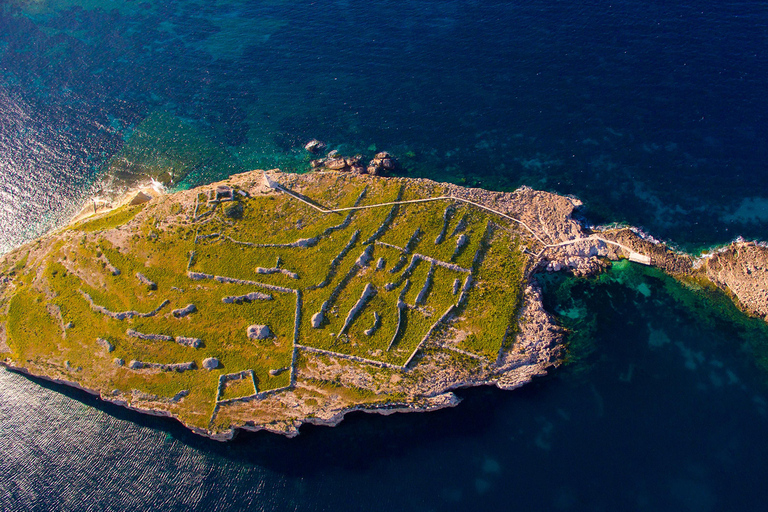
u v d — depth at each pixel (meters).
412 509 67.94
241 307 85.25
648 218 97.38
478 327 83.25
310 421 75.62
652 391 77.69
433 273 88.81
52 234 101.50
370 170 107.12
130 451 75.06
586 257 93.19
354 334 82.25
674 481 69.00
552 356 81.62
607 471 70.12
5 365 84.81
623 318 86.06
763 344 81.75
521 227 96.50
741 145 103.88
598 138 109.12
